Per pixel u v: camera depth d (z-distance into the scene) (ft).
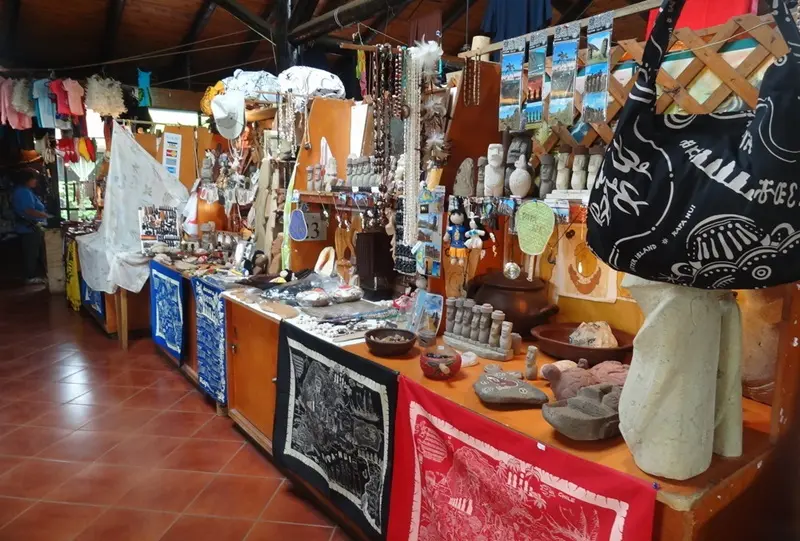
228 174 14.53
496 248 7.68
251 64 24.04
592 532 4.08
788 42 3.13
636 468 3.98
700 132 3.33
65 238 20.03
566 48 5.74
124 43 21.77
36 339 16.29
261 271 11.54
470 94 7.12
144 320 16.65
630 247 3.49
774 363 5.01
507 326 6.35
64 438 10.13
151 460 9.38
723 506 3.83
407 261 8.15
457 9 18.72
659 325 3.73
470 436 5.10
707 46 5.11
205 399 12.01
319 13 19.16
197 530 7.53
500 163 6.52
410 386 5.85
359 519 6.79
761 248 3.18
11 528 7.49
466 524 5.20
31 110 20.57
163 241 15.10
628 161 3.41
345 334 7.41
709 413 3.85
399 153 8.51
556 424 4.34
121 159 15.24
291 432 8.18
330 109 10.67
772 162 3.06
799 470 4.59
